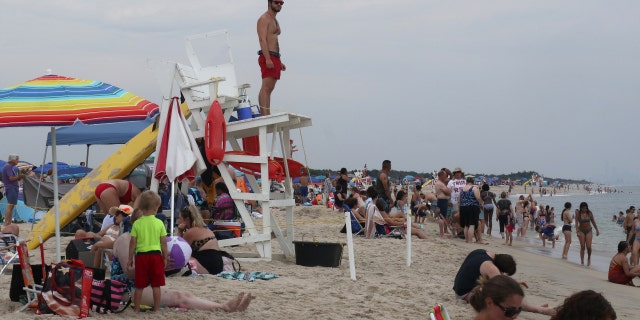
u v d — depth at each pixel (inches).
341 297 347.9
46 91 313.6
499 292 175.8
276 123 477.7
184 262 365.4
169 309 288.7
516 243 961.5
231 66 498.3
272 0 510.6
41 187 621.3
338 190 918.4
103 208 445.7
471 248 684.1
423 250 582.6
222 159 464.4
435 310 188.9
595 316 176.7
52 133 346.6
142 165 602.5
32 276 282.4
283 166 526.0
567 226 807.7
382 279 421.4
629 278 569.6
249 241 464.4
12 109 300.5
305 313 306.0
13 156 625.3
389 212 700.0
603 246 1165.1
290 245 505.4
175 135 444.8
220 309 293.9
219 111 463.5
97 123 309.9
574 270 650.8
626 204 4468.5
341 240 627.2
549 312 325.7
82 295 268.1
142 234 281.3
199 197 614.2
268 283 372.8
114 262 303.1
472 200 737.0
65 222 493.4
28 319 255.6
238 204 472.4
